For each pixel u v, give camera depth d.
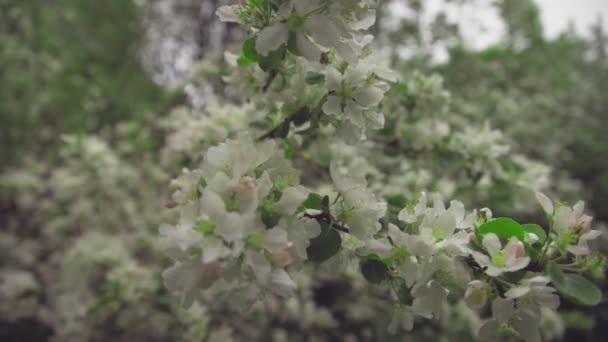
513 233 1.27
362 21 1.34
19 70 5.75
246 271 1.18
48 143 6.11
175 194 1.38
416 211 1.35
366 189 1.38
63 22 7.06
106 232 4.43
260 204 1.19
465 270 1.29
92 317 3.42
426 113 2.59
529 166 3.24
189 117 3.16
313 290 4.03
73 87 6.30
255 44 1.35
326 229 1.36
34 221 5.20
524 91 6.70
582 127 7.27
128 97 6.75
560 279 1.21
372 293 3.66
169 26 7.77
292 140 1.99
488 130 2.76
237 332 3.57
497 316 1.18
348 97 1.50
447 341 3.83
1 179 5.20
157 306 3.16
